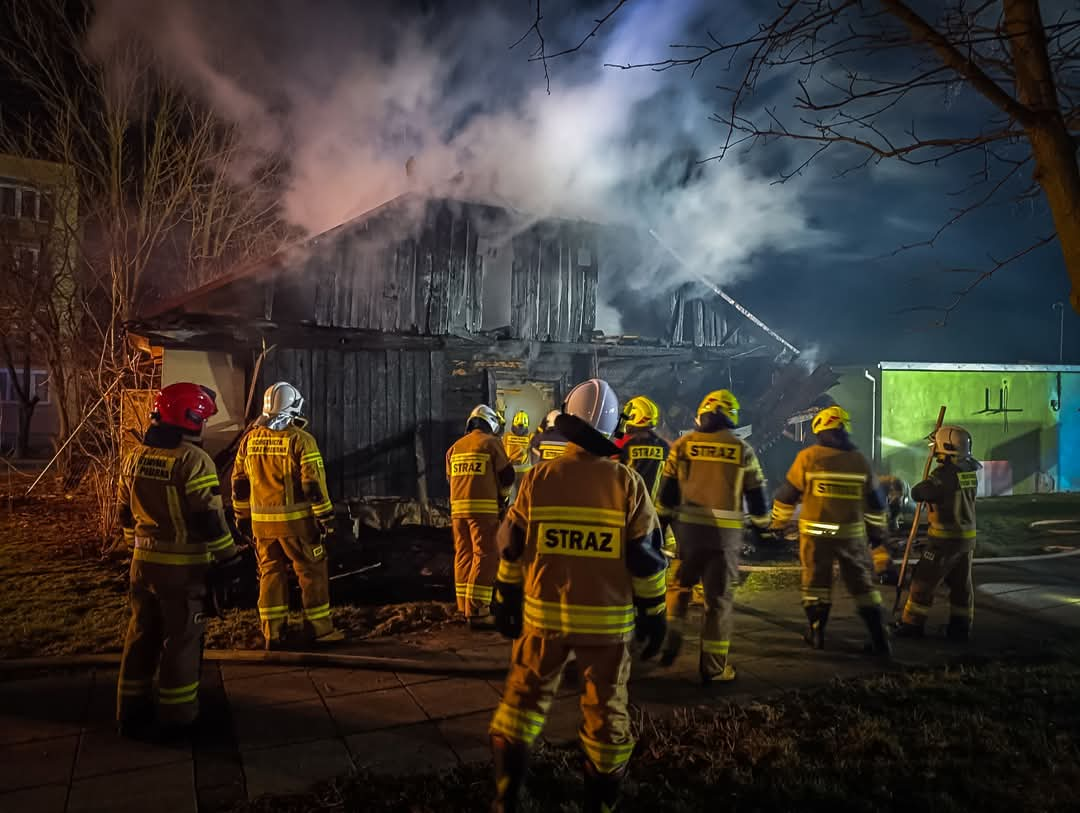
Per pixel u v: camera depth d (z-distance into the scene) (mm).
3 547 8781
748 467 4812
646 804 3314
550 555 3041
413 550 7719
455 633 5816
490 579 5895
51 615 6066
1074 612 6449
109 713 4277
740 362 11875
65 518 10656
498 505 5949
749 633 5840
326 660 5043
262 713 4281
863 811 3223
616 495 3049
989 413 14039
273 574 5363
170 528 3883
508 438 9211
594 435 3158
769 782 3475
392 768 3662
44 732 4035
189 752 3822
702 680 4723
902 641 5637
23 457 20125
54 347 13203
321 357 8891
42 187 13570
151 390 8922
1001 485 14242
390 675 4883
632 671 4961
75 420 12953
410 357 9367
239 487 5375
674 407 10938
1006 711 4238
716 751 3773
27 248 14180
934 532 5609
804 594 5457
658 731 3996
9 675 4824
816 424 5508
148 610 4000
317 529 5363
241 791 3457
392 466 9164
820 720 4176
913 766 3609
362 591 6895
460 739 3973
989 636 5789
